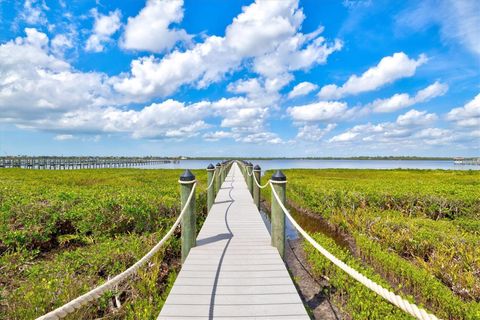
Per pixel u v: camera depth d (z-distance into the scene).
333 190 10.41
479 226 7.25
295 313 2.99
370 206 9.42
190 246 4.71
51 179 15.42
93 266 4.39
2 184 10.80
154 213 6.85
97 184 13.20
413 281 4.57
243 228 6.22
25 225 5.95
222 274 3.86
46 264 4.77
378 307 3.37
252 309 3.05
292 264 6.08
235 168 31.78
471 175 24.52
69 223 6.63
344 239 7.76
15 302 3.34
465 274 4.50
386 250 6.01
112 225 6.42
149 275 4.38
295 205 12.77
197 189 10.20
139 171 26.61
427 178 21.09
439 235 6.04
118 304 3.73
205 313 2.96
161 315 2.92
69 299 3.35
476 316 3.34
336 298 4.42
